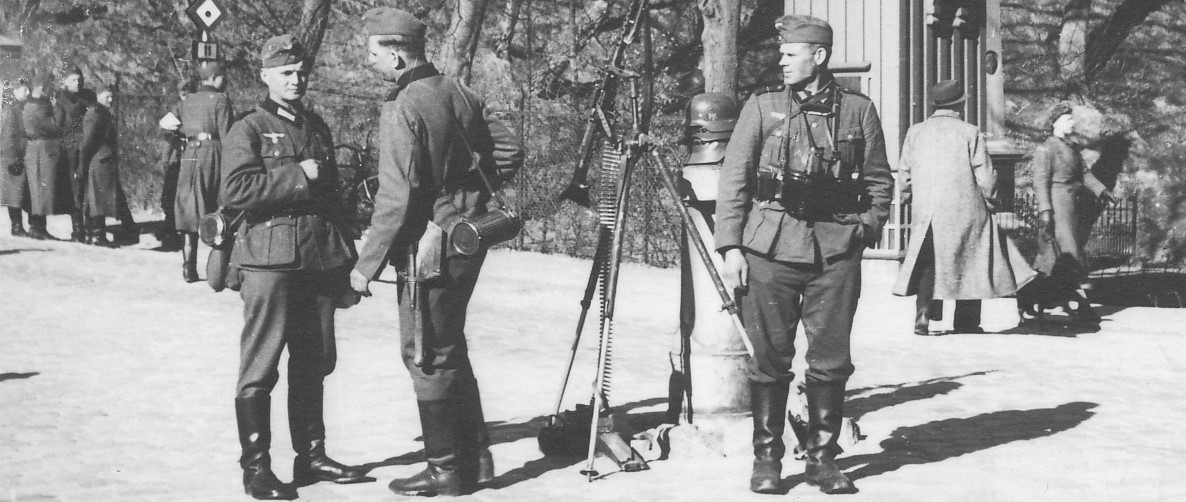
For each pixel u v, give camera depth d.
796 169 5.36
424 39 5.38
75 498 5.31
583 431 6.08
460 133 5.30
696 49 21.34
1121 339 10.30
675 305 12.27
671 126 18.94
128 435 6.52
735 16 12.37
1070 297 11.41
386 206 5.17
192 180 12.50
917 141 10.39
